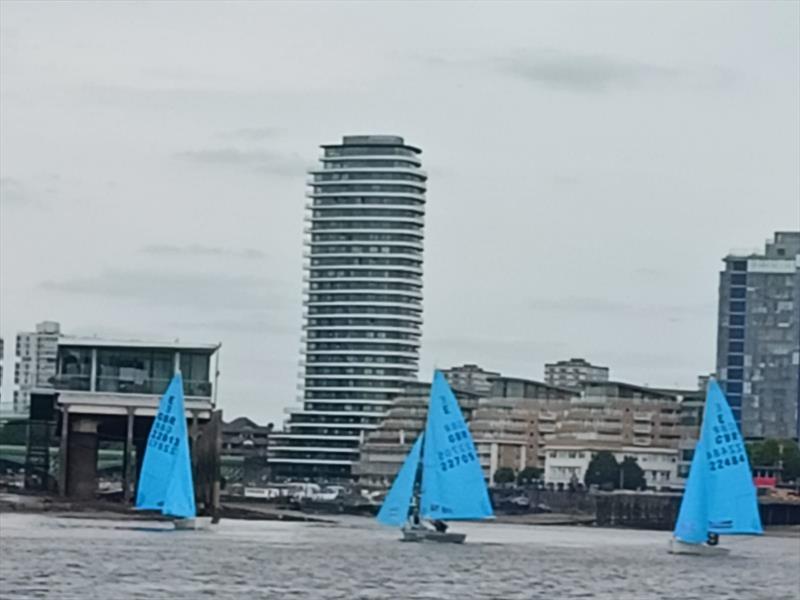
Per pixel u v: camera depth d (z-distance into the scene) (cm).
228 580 10488
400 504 15388
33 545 12719
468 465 14888
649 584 11825
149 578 10331
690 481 14775
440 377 14950
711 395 14662
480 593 10444
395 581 11006
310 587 10300
